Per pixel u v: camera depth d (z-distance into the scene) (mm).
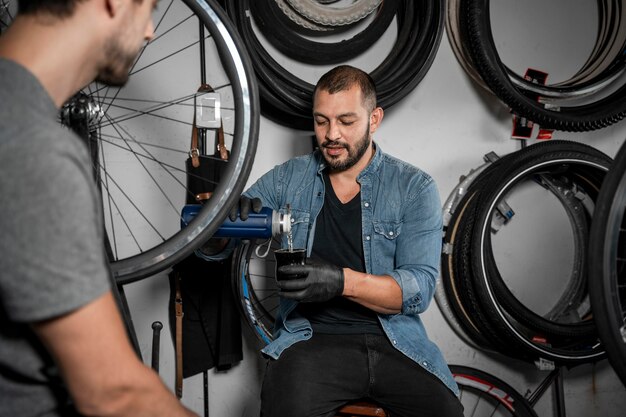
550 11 2186
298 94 1842
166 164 1935
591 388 2281
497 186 1913
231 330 1913
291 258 1339
